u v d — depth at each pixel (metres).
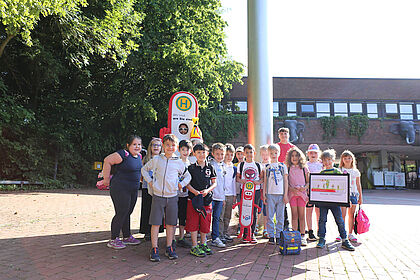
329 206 4.64
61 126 14.95
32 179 13.44
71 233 5.12
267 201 4.87
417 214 8.41
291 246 4.17
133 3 14.16
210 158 4.93
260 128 6.16
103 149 17.16
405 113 22.55
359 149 23.27
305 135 20.50
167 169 3.90
